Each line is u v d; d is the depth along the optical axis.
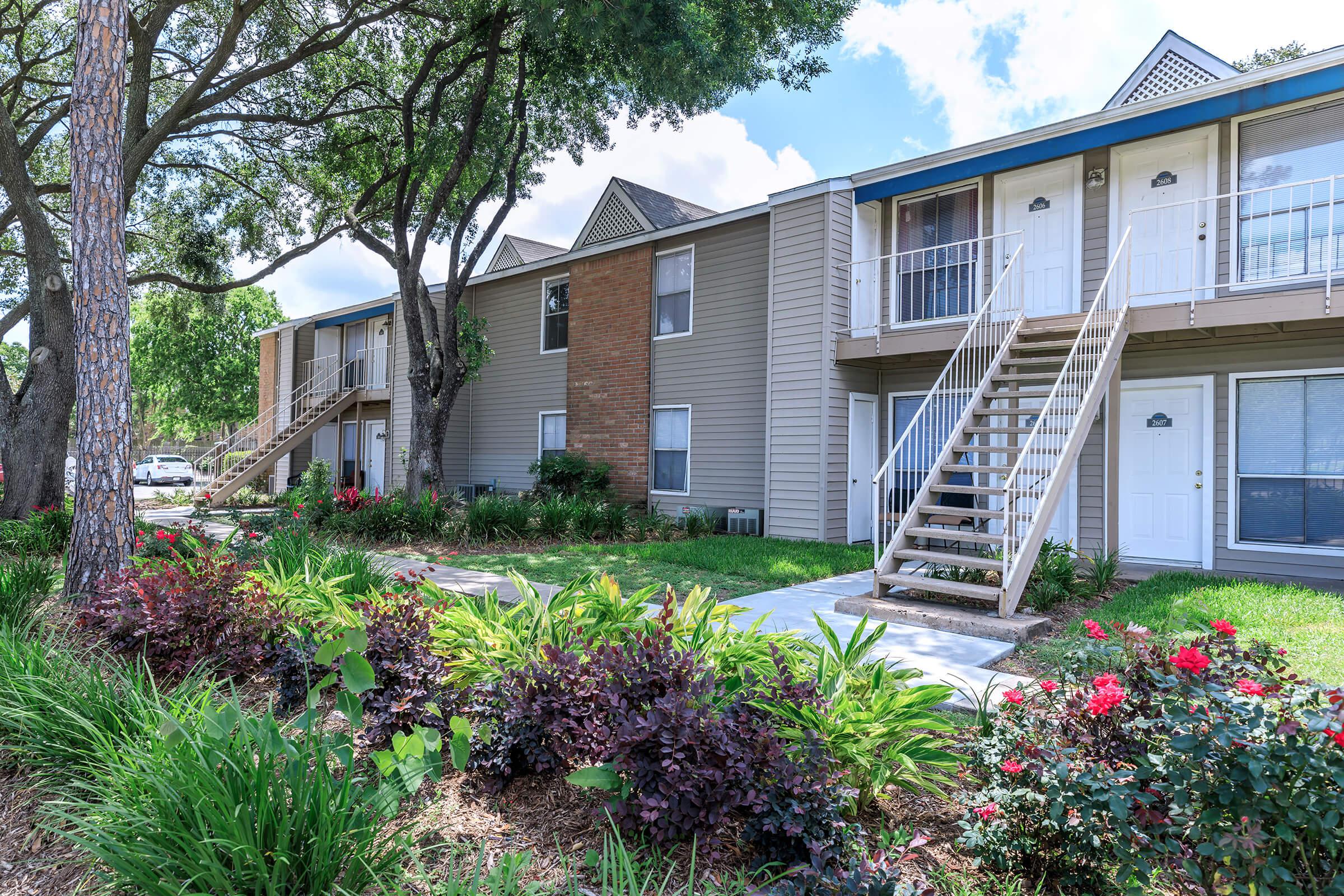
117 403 5.64
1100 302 9.33
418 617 3.72
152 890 2.07
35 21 14.56
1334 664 4.63
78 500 5.51
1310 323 7.72
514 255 20.81
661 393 13.75
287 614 4.21
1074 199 9.59
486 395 17.59
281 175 16.88
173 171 16.16
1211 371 8.66
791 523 11.25
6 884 2.44
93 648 4.07
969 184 10.54
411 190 13.55
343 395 19.50
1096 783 2.11
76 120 5.55
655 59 10.93
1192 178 8.76
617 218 16.97
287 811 2.15
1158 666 2.44
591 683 2.87
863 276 11.33
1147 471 9.15
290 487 20.08
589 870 2.43
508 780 3.03
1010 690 2.84
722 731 2.51
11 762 3.15
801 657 3.38
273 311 39.88
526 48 12.75
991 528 10.02
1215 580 7.71
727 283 12.76
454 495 13.90
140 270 18.44
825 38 12.77
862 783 2.80
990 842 2.42
